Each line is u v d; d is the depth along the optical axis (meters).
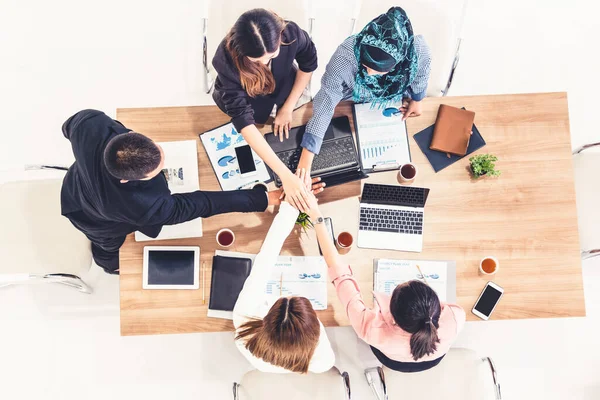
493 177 2.11
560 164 2.14
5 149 2.90
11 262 2.18
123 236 2.04
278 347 1.59
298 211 1.93
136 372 2.68
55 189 2.23
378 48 1.70
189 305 1.97
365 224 2.05
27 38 3.02
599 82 3.13
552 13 3.20
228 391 2.67
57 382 2.65
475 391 2.20
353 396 2.67
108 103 2.97
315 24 3.09
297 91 2.16
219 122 2.08
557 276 2.06
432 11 2.32
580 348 2.80
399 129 2.11
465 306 2.03
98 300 2.73
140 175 1.54
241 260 1.98
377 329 1.80
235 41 1.62
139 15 3.08
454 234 2.07
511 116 2.16
